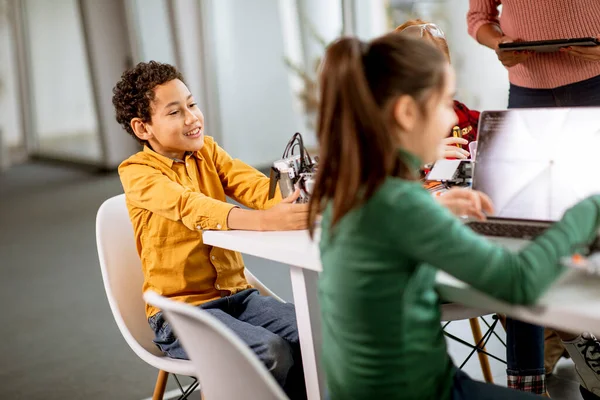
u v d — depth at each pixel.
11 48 10.73
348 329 1.12
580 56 2.22
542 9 2.36
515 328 1.90
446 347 1.17
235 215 1.74
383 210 1.06
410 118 1.10
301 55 6.42
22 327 3.47
